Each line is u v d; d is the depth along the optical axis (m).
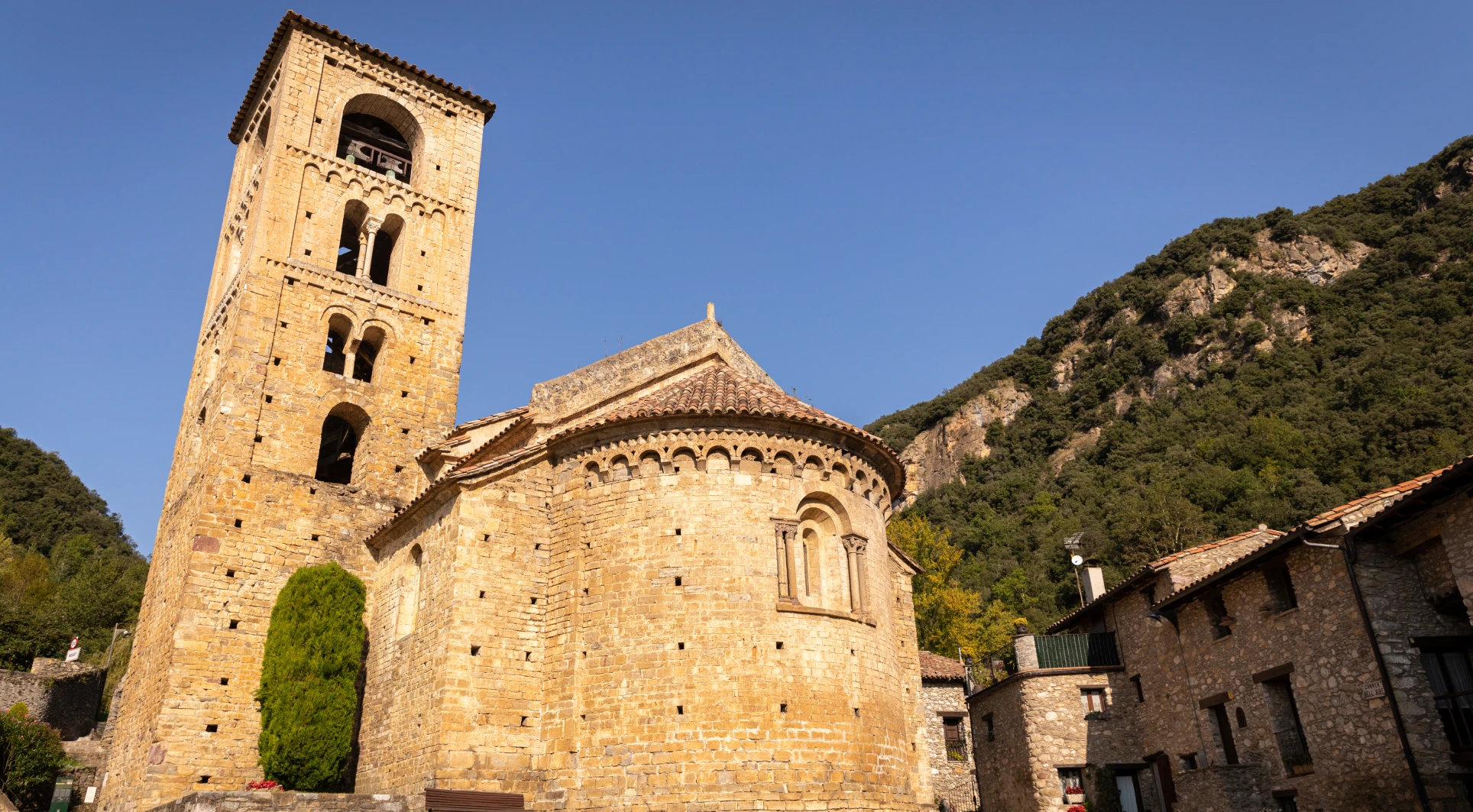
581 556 27.08
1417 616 23.97
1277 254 155.75
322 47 41.53
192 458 36.59
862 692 26.03
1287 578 27.92
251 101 45.09
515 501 28.08
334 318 37.94
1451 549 22.59
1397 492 25.73
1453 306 114.00
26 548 98.19
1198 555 34.06
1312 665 26.25
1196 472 98.06
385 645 30.80
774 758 23.83
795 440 27.73
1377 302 128.62
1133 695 36.34
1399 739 23.00
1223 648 30.55
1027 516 118.50
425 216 41.75
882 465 30.41
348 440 39.59
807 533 28.20
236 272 40.59
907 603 35.72
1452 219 136.00
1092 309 176.38
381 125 44.78
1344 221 159.88
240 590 31.73
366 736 30.16
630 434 27.42
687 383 31.39
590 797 24.16
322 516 34.12
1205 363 140.75
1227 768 28.30
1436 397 90.88
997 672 46.88
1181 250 168.12
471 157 44.53
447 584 26.81
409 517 30.86
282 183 38.06
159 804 28.19
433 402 38.66
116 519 117.50
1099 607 38.94
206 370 38.94
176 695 29.53
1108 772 35.28
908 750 27.61
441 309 40.41
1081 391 156.62
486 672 25.84
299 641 30.52
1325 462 91.44
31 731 41.19
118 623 78.06
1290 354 125.50
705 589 25.30
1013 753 38.56
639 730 24.23
